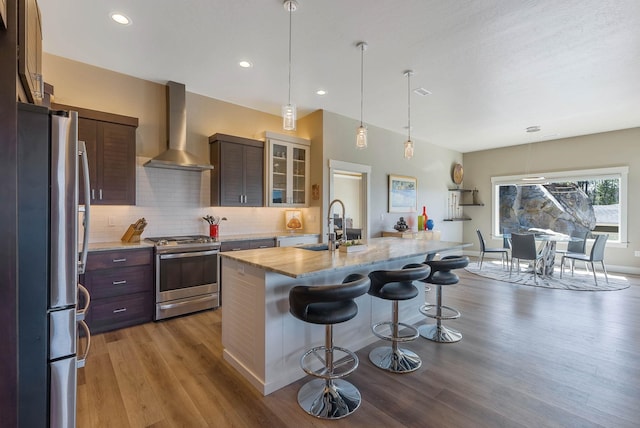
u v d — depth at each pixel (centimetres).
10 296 126
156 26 269
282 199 477
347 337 268
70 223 146
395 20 260
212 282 374
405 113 504
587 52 309
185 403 198
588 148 641
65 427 146
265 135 452
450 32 277
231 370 238
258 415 187
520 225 746
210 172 429
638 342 285
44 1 234
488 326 325
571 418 183
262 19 259
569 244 602
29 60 152
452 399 202
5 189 125
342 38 288
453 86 395
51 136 142
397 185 620
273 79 377
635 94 418
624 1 232
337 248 284
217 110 438
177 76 369
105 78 350
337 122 507
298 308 188
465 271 600
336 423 180
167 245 339
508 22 262
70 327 147
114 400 200
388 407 194
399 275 226
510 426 176
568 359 254
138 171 372
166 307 338
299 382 224
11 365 127
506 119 536
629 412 188
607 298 424
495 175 781
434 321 344
